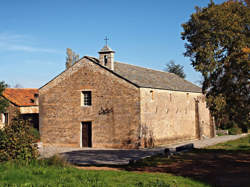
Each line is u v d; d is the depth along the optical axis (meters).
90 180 11.49
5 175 11.30
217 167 17.08
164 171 16.03
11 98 33.12
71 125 29.66
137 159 20.38
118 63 31.97
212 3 16.48
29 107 33.47
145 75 32.03
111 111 27.72
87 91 29.34
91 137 28.59
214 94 16.44
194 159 20.16
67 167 14.31
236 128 44.81
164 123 30.48
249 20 15.27
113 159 20.77
